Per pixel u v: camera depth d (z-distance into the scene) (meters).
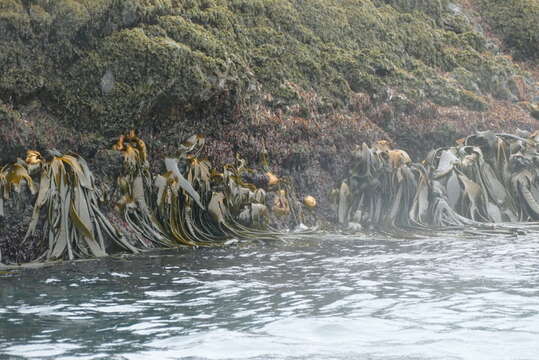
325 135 14.88
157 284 8.48
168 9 13.28
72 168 10.81
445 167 15.19
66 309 7.31
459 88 18.69
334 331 6.52
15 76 11.35
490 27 23.23
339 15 17.84
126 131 12.06
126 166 11.69
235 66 13.45
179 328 6.61
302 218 13.94
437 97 17.78
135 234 11.41
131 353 5.91
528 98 20.62
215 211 12.27
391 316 7.00
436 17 21.44
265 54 15.13
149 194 11.87
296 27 16.47
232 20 14.92
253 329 6.58
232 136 13.41
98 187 11.52
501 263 9.81
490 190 15.41
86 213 10.74
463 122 17.44
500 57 21.33
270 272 9.20
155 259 10.28
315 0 17.64
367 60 16.91
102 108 11.91
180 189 12.14
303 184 14.37
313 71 15.71
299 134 14.42
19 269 9.62
